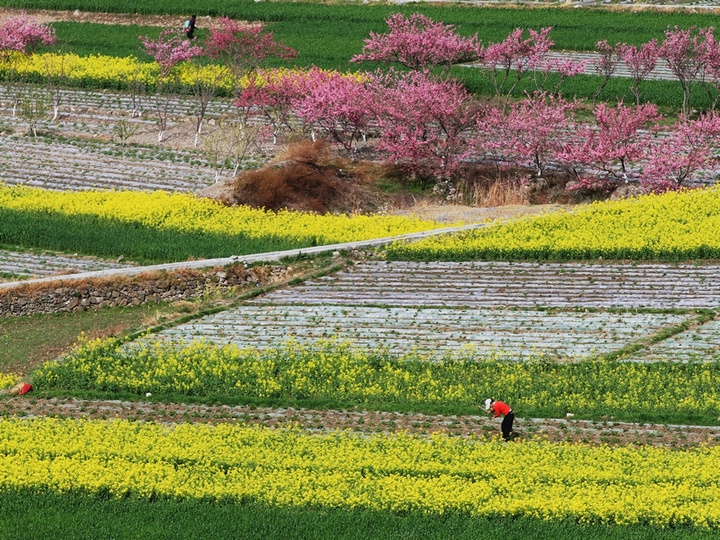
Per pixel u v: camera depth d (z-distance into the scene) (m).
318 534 103.38
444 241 168.12
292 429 123.75
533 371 135.12
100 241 172.25
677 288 155.62
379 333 146.12
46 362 140.38
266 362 137.50
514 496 108.44
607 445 120.75
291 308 153.75
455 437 121.12
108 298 159.50
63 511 108.00
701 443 121.00
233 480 111.94
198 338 145.88
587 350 140.62
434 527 104.38
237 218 182.25
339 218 183.12
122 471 113.12
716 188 185.00
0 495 110.38
